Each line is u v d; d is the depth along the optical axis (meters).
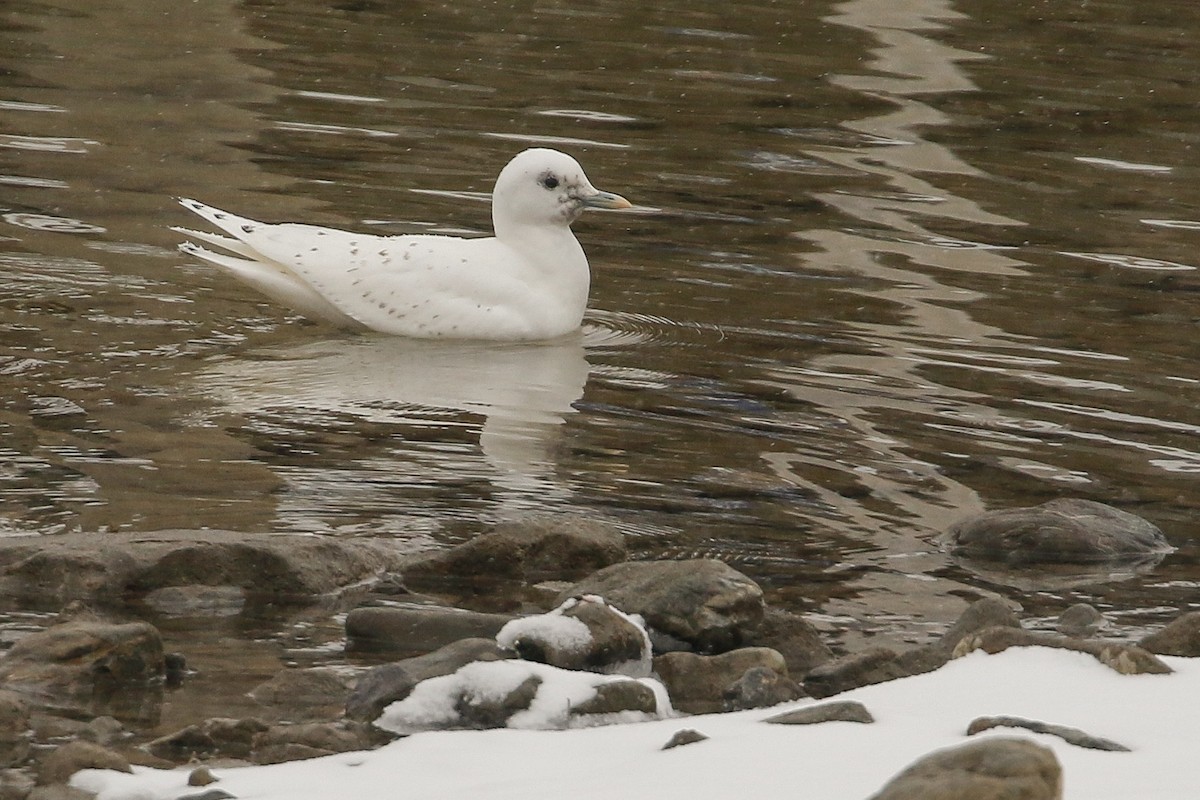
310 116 22.00
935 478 12.46
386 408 13.36
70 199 18.28
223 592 10.31
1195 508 12.14
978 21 28.73
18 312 15.06
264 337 15.02
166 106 22.09
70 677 9.07
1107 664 9.09
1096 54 27.14
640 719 8.82
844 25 28.16
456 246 15.69
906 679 9.03
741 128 22.50
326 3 28.19
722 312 16.08
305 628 9.98
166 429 12.66
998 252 18.16
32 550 10.27
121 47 24.77
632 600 10.03
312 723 8.63
